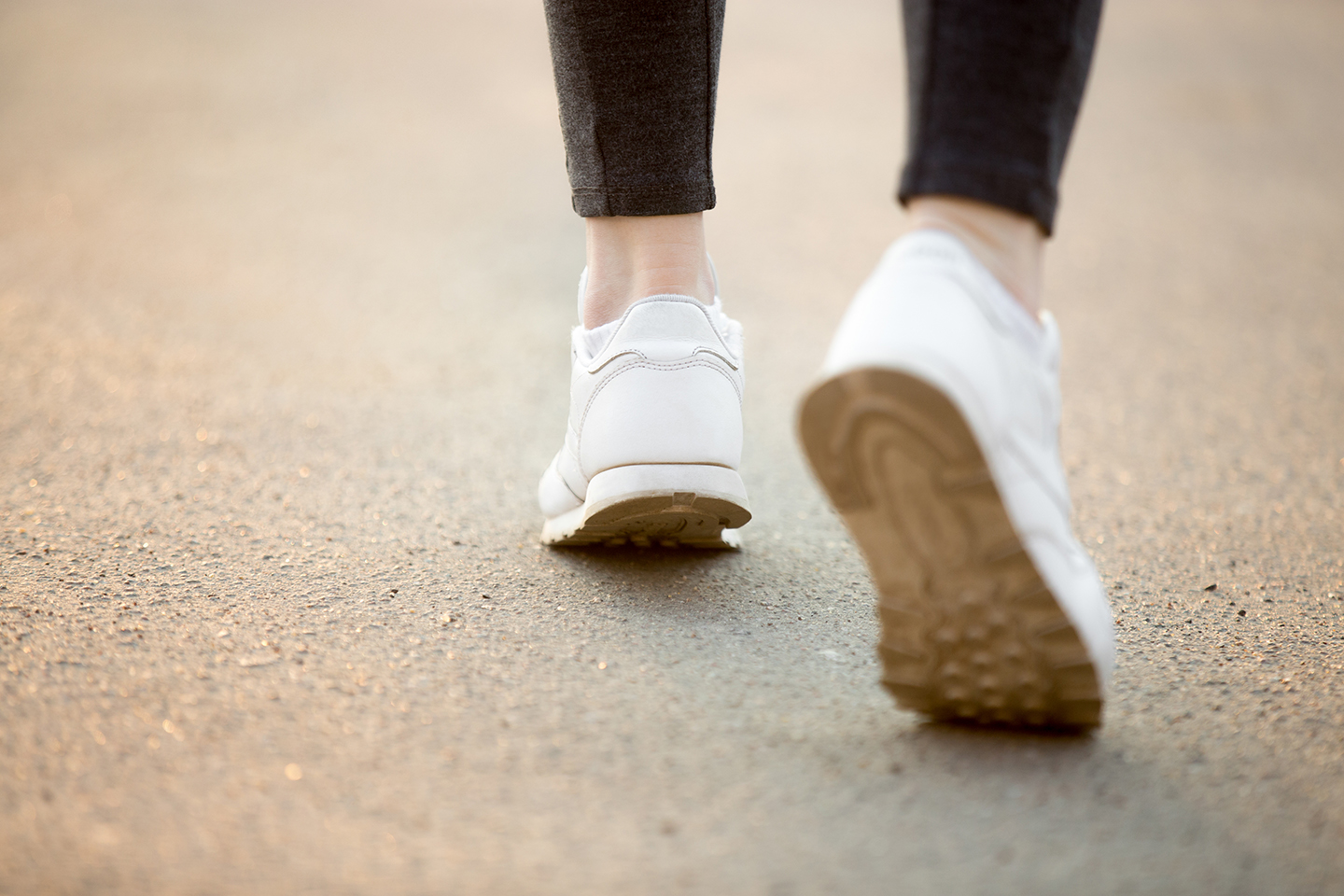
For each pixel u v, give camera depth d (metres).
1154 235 3.78
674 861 1.75
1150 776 1.80
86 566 2.01
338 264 3.19
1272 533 2.15
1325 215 4.09
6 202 3.62
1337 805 1.78
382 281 3.06
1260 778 1.80
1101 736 1.84
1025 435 1.80
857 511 1.79
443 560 2.05
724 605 2.00
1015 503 1.79
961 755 1.82
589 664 1.91
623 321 2.00
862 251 3.52
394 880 1.73
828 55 6.84
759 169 4.53
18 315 2.62
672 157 1.99
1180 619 1.99
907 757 1.82
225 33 6.96
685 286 2.02
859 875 1.74
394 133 4.87
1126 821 1.77
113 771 1.79
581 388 2.02
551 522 2.08
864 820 1.77
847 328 1.78
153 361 2.49
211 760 1.80
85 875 1.73
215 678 1.87
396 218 3.69
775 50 6.93
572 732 1.83
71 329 2.58
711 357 2.00
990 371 1.77
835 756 1.82
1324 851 1.75
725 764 1.81
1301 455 2.34
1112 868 1.74
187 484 2.18
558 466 2.06
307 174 4.19
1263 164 4.86
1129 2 9.65
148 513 2.11
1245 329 2.86
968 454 1.76
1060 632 1.79
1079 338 2.77
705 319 2.00
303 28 7.25
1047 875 1.74
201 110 5.09
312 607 1.97
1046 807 1.78
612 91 1.98
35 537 2.05
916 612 1.80
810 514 2.18
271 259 3.19
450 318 2.78
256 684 1.87
